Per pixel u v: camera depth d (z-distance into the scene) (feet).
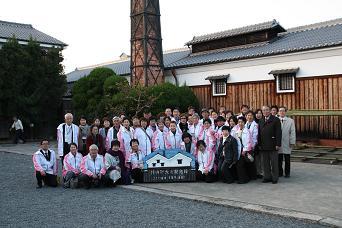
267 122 29.01
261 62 56.08
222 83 61.62
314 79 50.49
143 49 66.03
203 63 62.85
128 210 22.47
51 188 29.96
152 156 30.76
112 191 28.22
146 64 65.77
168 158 30.76
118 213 21.86
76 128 32.76
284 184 28.35
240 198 24.31
